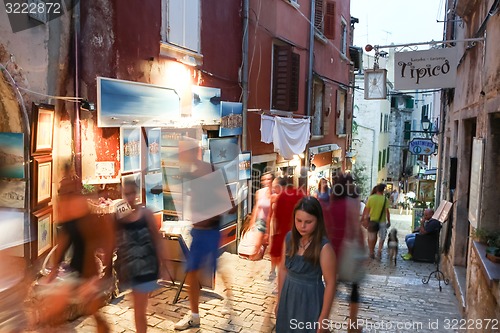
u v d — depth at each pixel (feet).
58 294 13.42
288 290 11.12
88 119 18.80
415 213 49.73
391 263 32.65
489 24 18.07
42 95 16.46
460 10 25.02
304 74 44.93
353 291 15.34
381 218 33.01
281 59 38.78
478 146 18.66
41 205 16.25
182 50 25.07
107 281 15.16
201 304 17.87
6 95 15.03
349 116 65.62
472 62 22.66
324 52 51.52
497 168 17.43
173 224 21.52
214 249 15.93
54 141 17.30
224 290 19.60
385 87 32.68
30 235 15.58
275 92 39.19
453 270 24.75
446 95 37.73
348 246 15.25
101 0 19.20
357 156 99.04
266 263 25.31
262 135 34.12
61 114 17.66
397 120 121.60
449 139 35.12
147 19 21.86
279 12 38.75
